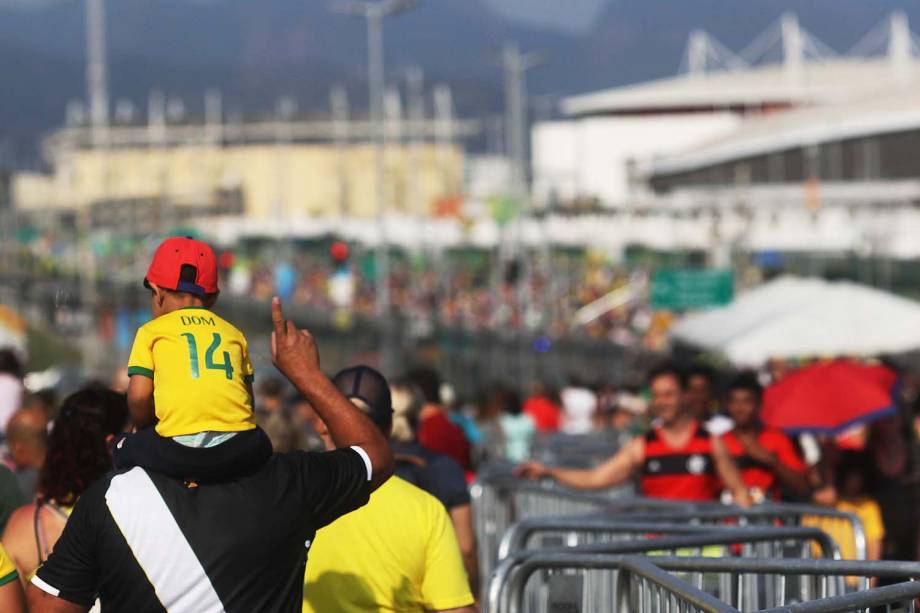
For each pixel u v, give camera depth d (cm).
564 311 10350
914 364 3216
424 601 739
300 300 12100
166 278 589
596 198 9306
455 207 13425
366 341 9288
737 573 795
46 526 823
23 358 3269
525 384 6888
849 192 9069
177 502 571
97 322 10881
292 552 586
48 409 1268
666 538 809
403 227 15425
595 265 12344
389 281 12369
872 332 2270
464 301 11200
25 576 823
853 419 1391
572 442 2338
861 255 9025
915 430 1564
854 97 13438
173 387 570
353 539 730
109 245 15388
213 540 570
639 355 7119
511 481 1398
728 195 8250
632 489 1580
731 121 16600
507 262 9406
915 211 8969
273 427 1091
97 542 571
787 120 13025
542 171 14975
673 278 6309
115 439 601
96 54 12331
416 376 1539
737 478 1258
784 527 845
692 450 1259
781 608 587
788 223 10425
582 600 855
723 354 2306
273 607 579
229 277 12612
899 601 627
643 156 16388
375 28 7762
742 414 1377
